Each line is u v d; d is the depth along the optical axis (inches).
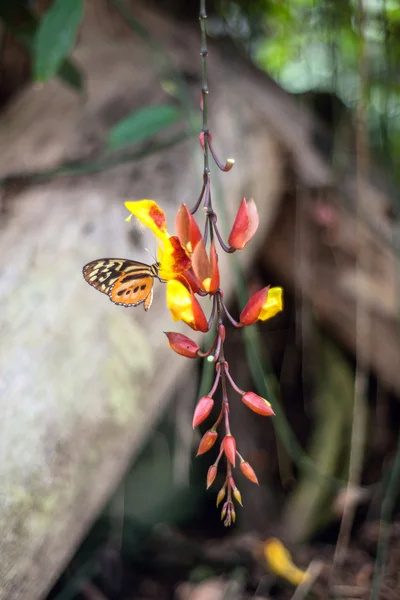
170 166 46.3
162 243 27.1
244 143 51.2
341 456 53.8
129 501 52.6
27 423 33.5
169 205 43.6
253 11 67.0
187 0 69.1
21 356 35.0
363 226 52.4
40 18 52.6
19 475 32.3
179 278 27.2
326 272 53.8
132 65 56.6
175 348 27.4
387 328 52.2
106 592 47.3
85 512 35.0
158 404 40.1
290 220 55.6
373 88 58.5
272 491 56.1
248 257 49.8
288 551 49.3
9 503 31.6
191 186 45.5
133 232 41.6
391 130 63.0
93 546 49.6
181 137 45.2
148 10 64.3
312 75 67.7
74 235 40.6
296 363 59.8
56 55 40.9
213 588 45.3
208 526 54.9
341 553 44.6
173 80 49.7
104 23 61.0
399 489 50.3
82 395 35.5
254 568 47.2
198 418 27.1
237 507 54.8
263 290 27.3
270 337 60.1
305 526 51.8
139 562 50.1
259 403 27.0
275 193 54.2
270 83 65.7
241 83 57.5
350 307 53.6
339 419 55.0
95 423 35.6
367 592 42.7
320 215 53.2
